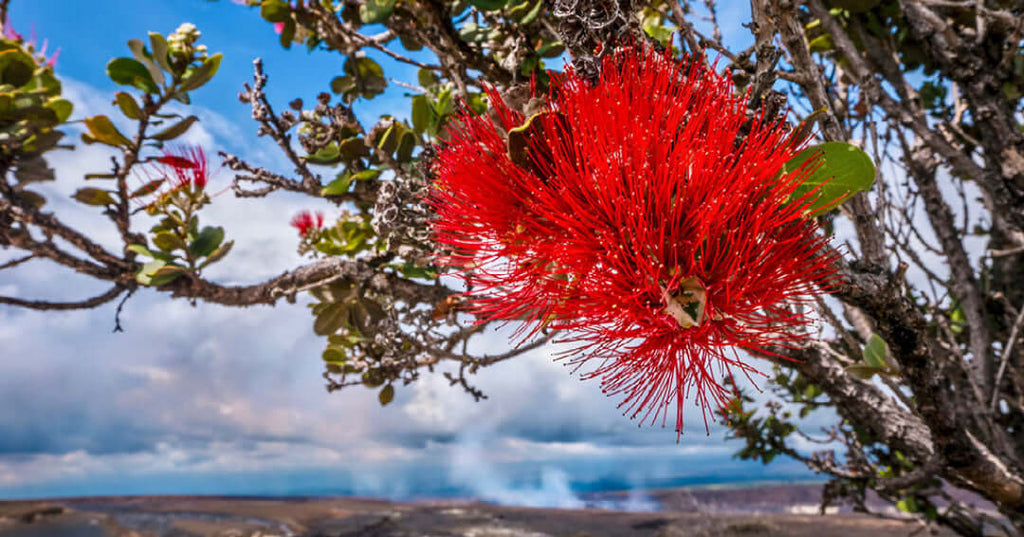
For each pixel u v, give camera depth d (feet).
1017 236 11.27
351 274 8.33
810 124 3.61
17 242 7.78
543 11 7.04
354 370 10.88
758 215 3.23
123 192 8.32
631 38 3.67
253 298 8.39
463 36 7.74
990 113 8.84
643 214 3.25
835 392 8.55
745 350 3.48
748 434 14.10
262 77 7.46
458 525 21.72
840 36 7.25
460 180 3.77
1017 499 7.11
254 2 8.84
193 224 8.75
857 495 13.73
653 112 3.43
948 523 12.80
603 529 21.18
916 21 9.08
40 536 19.53
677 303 3.25
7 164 8.36
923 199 11.27
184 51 8.14
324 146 7.80
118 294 8.54
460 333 9.59
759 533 19.60
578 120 3.39
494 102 3.68
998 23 9.00
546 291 3.64
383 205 5.99
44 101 8.95
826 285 3.89
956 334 12.69
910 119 8.84
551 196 3.44
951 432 6.54
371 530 21.09
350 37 8.08
